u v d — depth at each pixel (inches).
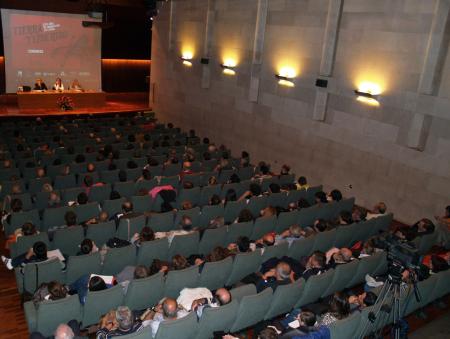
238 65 525.0
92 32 712.4
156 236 244.4
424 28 327.9
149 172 345.4
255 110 509.4
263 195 311.9
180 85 647.8
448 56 315.3
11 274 241.3
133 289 182.5
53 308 162.1
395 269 171.5
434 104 325.7
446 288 214.8
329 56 401.7
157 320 161.3
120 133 514.3
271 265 215.2
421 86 329.4
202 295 180.9
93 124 550.3
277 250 230.2
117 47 794.8
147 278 184.4
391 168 365.7
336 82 402.9
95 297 172.2
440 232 290.5
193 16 593.3
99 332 149.2
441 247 286.2
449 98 317.4
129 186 327.6
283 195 321.1
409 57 340.5
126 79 842.8
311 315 157.2
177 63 646.5
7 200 287.3
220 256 213.2
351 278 219.0
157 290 190.1
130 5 673.6
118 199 289.0
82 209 276.1
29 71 682.2
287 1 443.5
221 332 158.4
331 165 421.4
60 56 698.8
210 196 328.8
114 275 219.0
